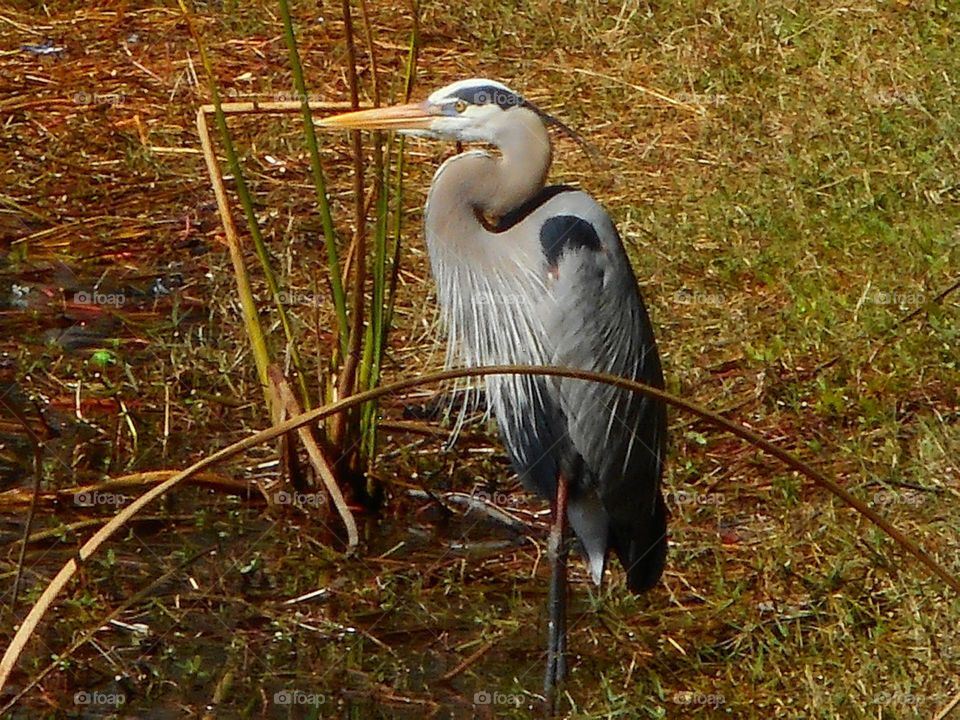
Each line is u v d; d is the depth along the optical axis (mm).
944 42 18109
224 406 12125
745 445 11531
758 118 16625
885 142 16016
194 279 14000
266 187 15492
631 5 19156
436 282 9969
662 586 10078
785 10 18828
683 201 15102
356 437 10758
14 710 8805
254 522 10773
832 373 12289
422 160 16047
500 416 10055
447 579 10180
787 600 9773
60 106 16984
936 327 12633
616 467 9648
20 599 9773
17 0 19547
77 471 11195
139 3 19641
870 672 8820
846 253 14023
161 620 9672
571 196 9844
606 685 8922
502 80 17672
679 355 12539
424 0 19547
